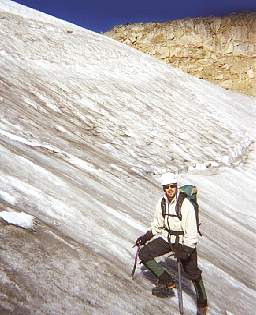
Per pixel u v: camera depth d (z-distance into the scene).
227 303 6.80
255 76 53.59
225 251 9.87
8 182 6.95
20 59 21.98
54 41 29.66
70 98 19.77
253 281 8.78
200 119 26.52
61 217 6.68
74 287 4.91
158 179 14.73
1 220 5.56
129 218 8.59
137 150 17.17
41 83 19.67
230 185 17.70
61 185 8.20
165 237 5.51
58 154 10.89
